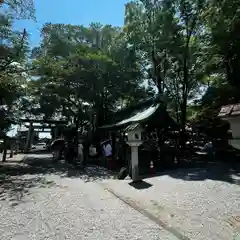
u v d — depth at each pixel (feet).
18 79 53.01
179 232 16.10
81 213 20.52
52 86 66.95
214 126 52.85
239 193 23.62
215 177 31.37
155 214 19.70
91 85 64.85
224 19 43.47
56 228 17.37
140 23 64.08
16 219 19.22
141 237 15.71
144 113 49.90
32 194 27.25
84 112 78.23
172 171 38.22
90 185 32.24
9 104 56.85
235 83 48.32
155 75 69.05
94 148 62.39
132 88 67.92
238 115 10.34
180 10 60.44
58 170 46.85
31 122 102.63
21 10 41.60
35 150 109.40
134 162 32.35
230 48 45.62
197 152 63.00
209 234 15.57
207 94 57.93
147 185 29.50
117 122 57.72
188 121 69.36
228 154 48.98
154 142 51.24
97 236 15.97
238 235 15.16
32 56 67.26
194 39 62.39
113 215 19.95
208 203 21.33
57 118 104.63
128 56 66.49
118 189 28.89
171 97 70.74
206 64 55.36
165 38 59.16
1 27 46.85
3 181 35.24
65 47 71.26
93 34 77.41
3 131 62.18
